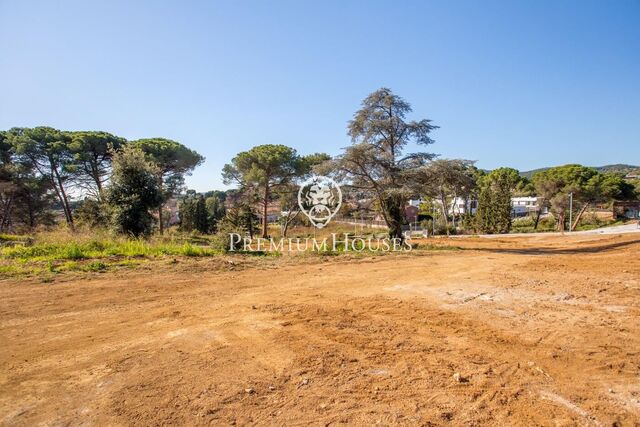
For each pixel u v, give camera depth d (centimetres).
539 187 3994
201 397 322
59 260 988
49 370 375
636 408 304
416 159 1775
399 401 315
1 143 2519
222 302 643
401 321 533
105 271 888
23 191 2666
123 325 515
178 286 764
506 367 381
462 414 295
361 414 296
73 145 2478
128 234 1534
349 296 687
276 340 458
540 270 945
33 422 287
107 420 289
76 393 330
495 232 3428
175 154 2903
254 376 362
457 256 1284
